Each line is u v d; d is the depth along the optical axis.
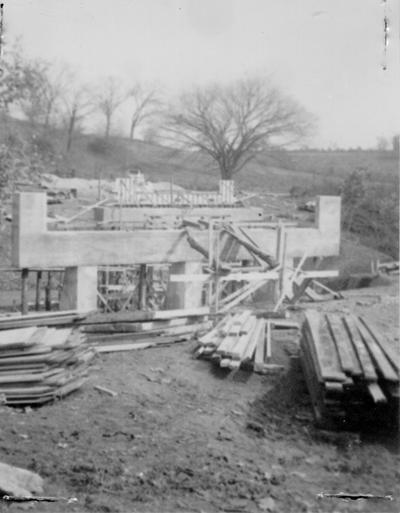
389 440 9.55
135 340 13.79
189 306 18.80
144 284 18.78
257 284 17.48
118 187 25.23
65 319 12.01
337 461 8.79
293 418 10.38
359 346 10.69
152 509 6.73
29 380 9.86
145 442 8.72
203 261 18.66
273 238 20.05
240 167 43.31
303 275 18.72
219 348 12.23
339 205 21.36
